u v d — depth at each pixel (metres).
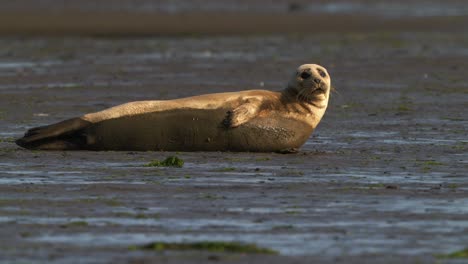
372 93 89.19
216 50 131.25
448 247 34.56
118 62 115.94
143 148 57.50
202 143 57.69
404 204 42.34
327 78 59.91
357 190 45.62
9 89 91.50
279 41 145.25
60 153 56.22
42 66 111.75
